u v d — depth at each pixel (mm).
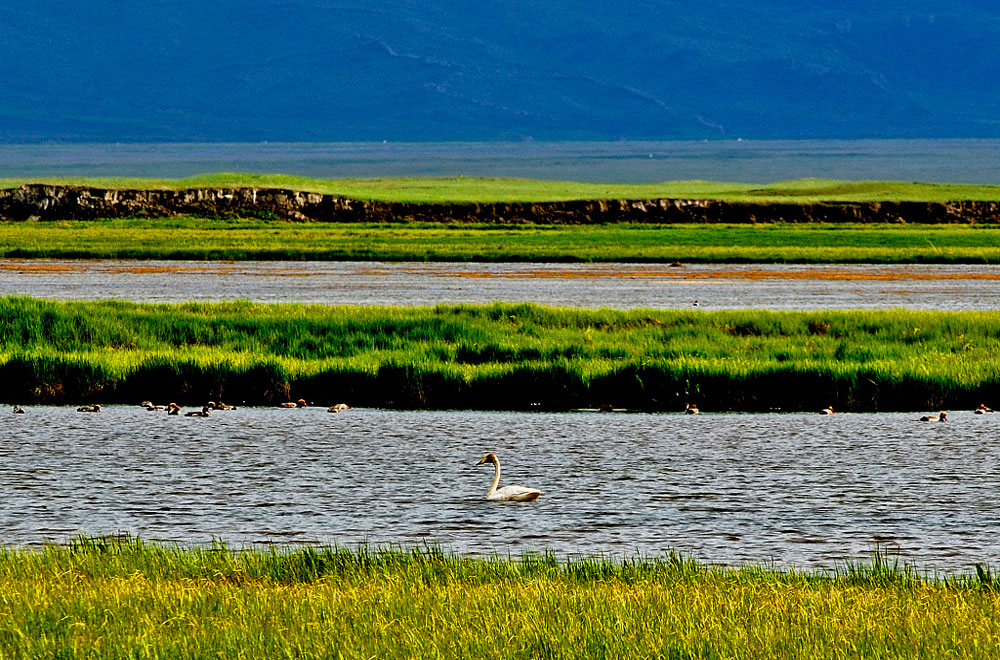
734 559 15242
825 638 10516
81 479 19875
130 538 16172
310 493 19016
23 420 25062
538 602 11562
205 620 10992
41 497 18656
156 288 50125
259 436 23594
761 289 50500
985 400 26922
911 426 24547
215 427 24453
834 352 31203
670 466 21047
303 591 12086
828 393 27141
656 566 13719
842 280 54781
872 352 31109
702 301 45875
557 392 27453
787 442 23047
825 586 12688
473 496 18828
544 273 57812
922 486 19438
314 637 10492
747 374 27375
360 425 24781
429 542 16062
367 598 11758
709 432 24078
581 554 15398
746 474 20406
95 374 28094
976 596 12109
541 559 14414
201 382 28016
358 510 17922
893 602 11805
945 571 14688
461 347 31453
